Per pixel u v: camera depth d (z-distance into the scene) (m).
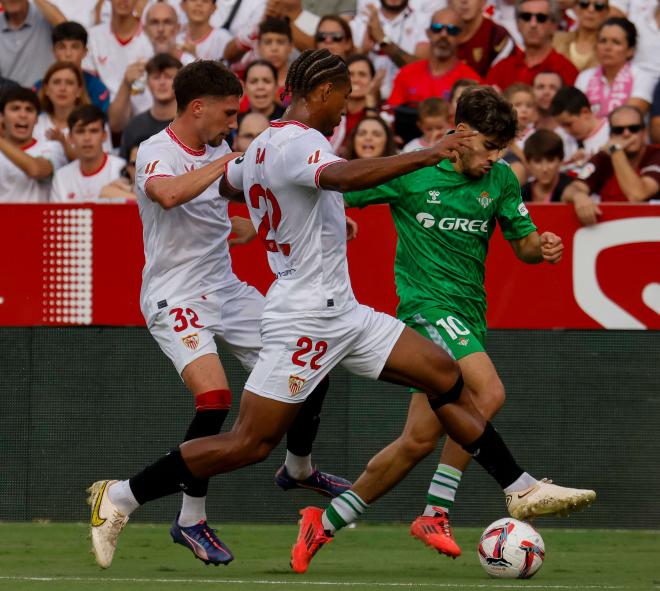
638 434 22.70
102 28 29.78
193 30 30.19
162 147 16.27
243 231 18.44
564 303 22.69
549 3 28.12
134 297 23.20
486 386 16.36
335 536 21.50
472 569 17.00
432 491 16.98
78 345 23.33
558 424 22.80
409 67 28.45
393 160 12.64
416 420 16.05
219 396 16.22
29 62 30.09
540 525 23.00
